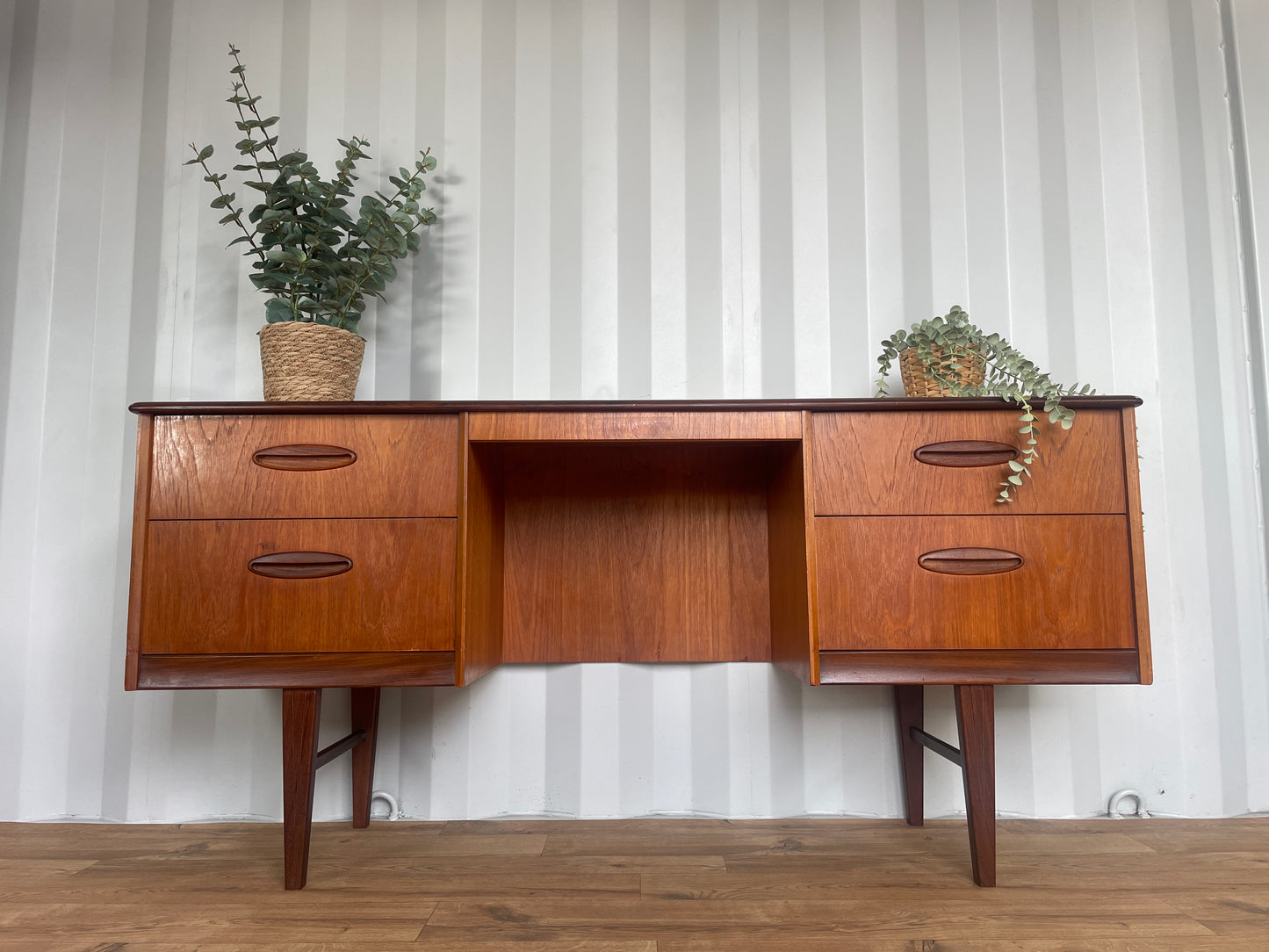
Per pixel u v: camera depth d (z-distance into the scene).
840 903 1.08
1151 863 1.24
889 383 1.59
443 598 1.15
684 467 1.53
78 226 1.61
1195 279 1.59
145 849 1.33
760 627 1.51
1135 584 1.13
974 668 1.13
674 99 1.65
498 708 1.52
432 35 1.66
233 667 1.13
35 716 1.51
